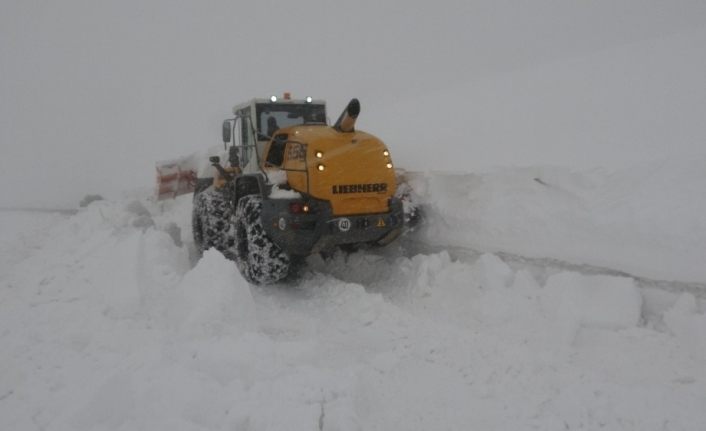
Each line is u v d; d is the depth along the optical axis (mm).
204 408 2887
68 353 3678
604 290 4148
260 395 2984
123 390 2938
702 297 3818
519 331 4145
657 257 4176
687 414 2834
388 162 5645
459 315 4633
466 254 5613
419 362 3770
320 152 5371
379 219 5516
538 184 5312
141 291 4637
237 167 7406
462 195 6059
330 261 6574
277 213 5414
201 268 4500
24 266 6145
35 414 2902
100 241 6023
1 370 3445
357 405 2998
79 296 4789
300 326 4621
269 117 7016
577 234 4777
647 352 3613
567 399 3074
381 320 4547
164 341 3816
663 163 4613
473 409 3129
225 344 3551
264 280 5695
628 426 2818
